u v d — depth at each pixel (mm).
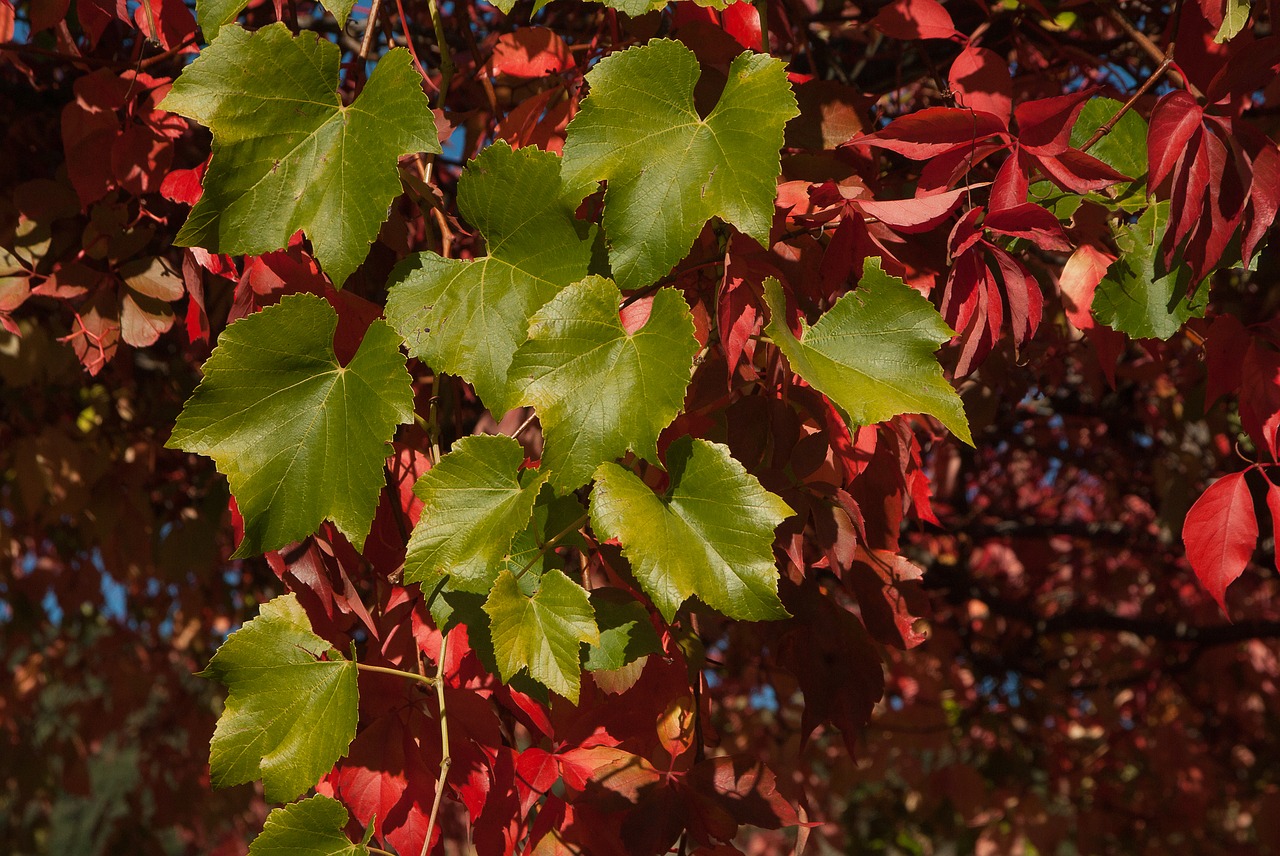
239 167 1221
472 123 1456
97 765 9125
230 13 1250
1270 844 3430
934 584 3439
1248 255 1283
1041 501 3846
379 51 1928
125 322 1588
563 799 1267
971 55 1390
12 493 2725
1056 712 3697
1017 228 1275
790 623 1322
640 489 1190
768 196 1204
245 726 1194
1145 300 1324
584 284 1207
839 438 1315
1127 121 1338
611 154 1220
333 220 1221
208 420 1201
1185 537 1315
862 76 1919
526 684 1232
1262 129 1520
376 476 1207
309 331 1215
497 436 1215
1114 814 3822
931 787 3646
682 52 1224
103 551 2445
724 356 1285
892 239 1330
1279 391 1324
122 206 1574
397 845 1254
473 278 1235
